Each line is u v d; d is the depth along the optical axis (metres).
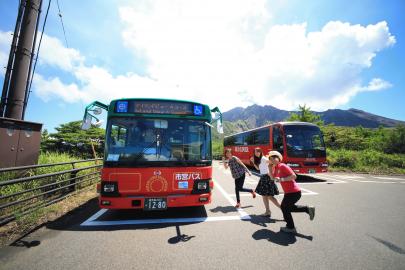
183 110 5.70
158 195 5.16
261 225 5.10
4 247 3.88
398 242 4.22
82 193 8.05
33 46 8.73
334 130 36.88
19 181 4.88
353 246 4.03
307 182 12.38
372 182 12.52
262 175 5.80
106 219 5.43
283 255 3.66
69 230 4.71
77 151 18.95
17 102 8.21
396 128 33.16
